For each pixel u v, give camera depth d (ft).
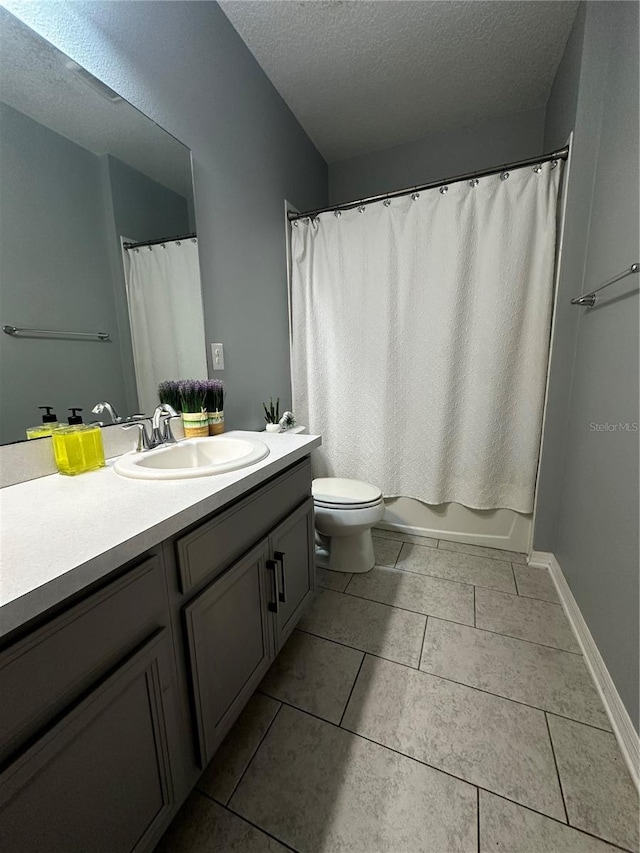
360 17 4.96
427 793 3.00
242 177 5.55
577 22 4.92
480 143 7.37
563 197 5.39
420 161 7.88
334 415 7.45
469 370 6.40
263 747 3.39
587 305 4.83
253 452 3.67
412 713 3.70
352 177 8.50
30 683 1.64
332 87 6.30
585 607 4.55
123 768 2.13
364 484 6.49
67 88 3.20
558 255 5.57
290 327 7.41
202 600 2.67
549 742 3.40
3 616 1.48
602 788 3.03
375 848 2.68
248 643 3.36
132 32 3.71
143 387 4.12
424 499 7.11
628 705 3.35
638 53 3.78
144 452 3.77
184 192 4.49
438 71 5.96
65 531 2.12
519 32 5.22
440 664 4.29
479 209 5.82
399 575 6.10
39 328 3.11
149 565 2.25
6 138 2.81
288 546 4.04
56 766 1.74
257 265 6.08
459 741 3.42
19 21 2.84
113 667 2.05
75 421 3.43
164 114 4.13
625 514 3.63
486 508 6.70
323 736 3.48
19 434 2.99
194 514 2.52
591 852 2.62
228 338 5.46
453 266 6.04
